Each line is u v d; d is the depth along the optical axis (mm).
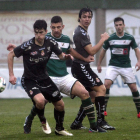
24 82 15383
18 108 28172
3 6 44344
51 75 16609
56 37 17156
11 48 15828
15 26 44750
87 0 43781
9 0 44312
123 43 23375
